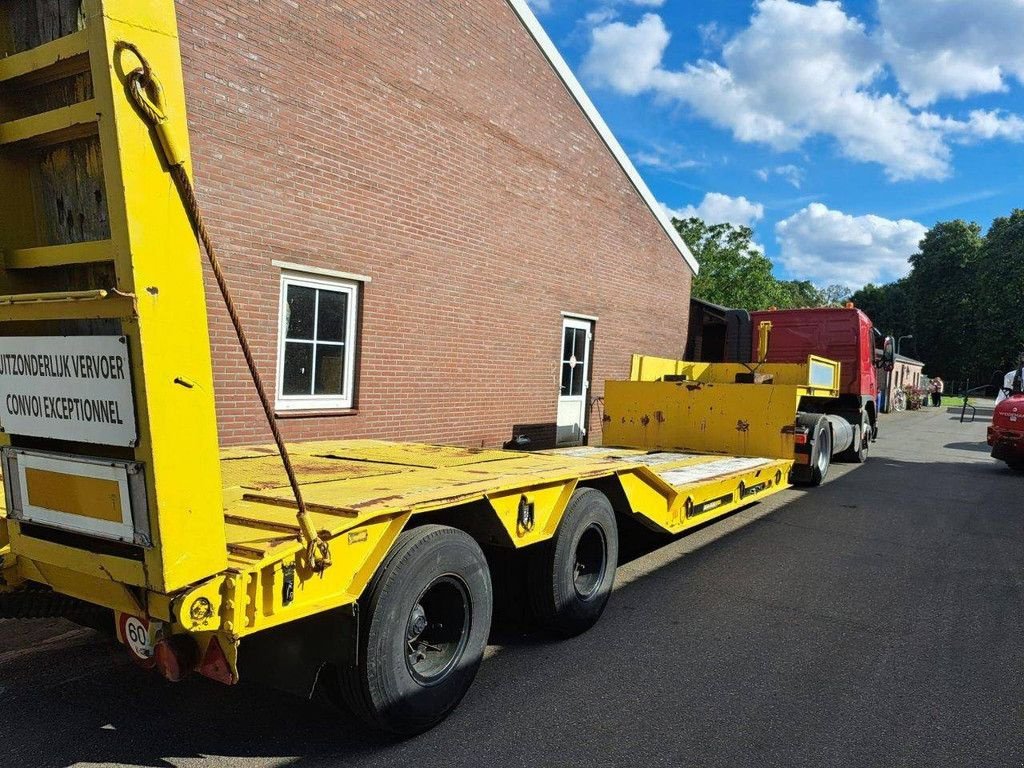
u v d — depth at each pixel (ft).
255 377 8.02
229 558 8.04
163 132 6.98
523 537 12.21
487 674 12.46
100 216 7.55
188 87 19.83
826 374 33.76
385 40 25.84
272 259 22.38
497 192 31.91
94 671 12.25
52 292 8.00
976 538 23.72
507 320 33.09
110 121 6.66
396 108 26.48
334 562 8.80
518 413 34.19
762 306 105.81
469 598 10.96
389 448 18.35
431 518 11.44
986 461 46.47
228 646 7.68
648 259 44.88
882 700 11.79
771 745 10.30
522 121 33.27
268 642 9.06
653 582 18.02
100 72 6.64
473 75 30.12
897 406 122.01
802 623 15.33
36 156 8.31
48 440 8.46
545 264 35.47
